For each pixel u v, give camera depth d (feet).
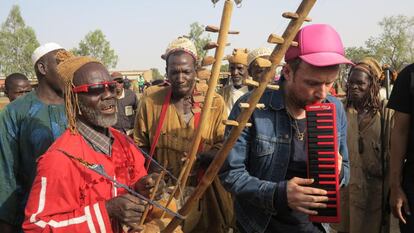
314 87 6.74
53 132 9.65
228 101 16.61
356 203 12.60
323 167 6.75
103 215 6.16
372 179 12.43
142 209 6.32
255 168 7.64
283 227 7.63
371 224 12.53
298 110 7.46
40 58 9.82
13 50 218.38
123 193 7.02
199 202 10.04
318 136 6.78
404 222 9.26
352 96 12.50
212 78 6.00
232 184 7.29
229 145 6.01
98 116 6.82
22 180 9.62
